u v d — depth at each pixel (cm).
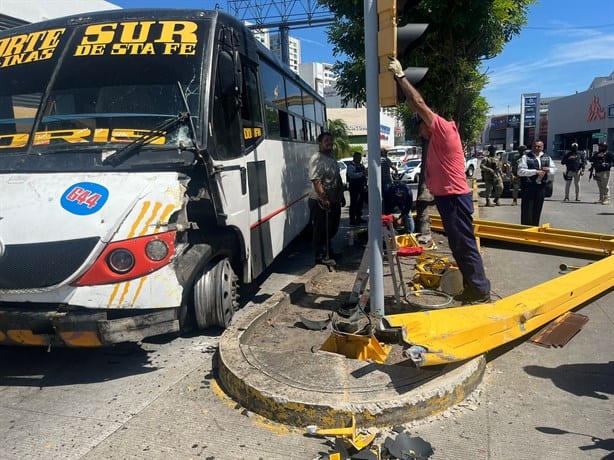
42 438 361
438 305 539
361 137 6606
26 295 405
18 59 534
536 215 1028
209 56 521
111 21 551
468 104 1630
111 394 426
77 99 501
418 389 377
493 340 441
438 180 498
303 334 523
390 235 557
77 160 457
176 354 507
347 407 356
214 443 349
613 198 1850
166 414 389
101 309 409
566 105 6431
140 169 456
